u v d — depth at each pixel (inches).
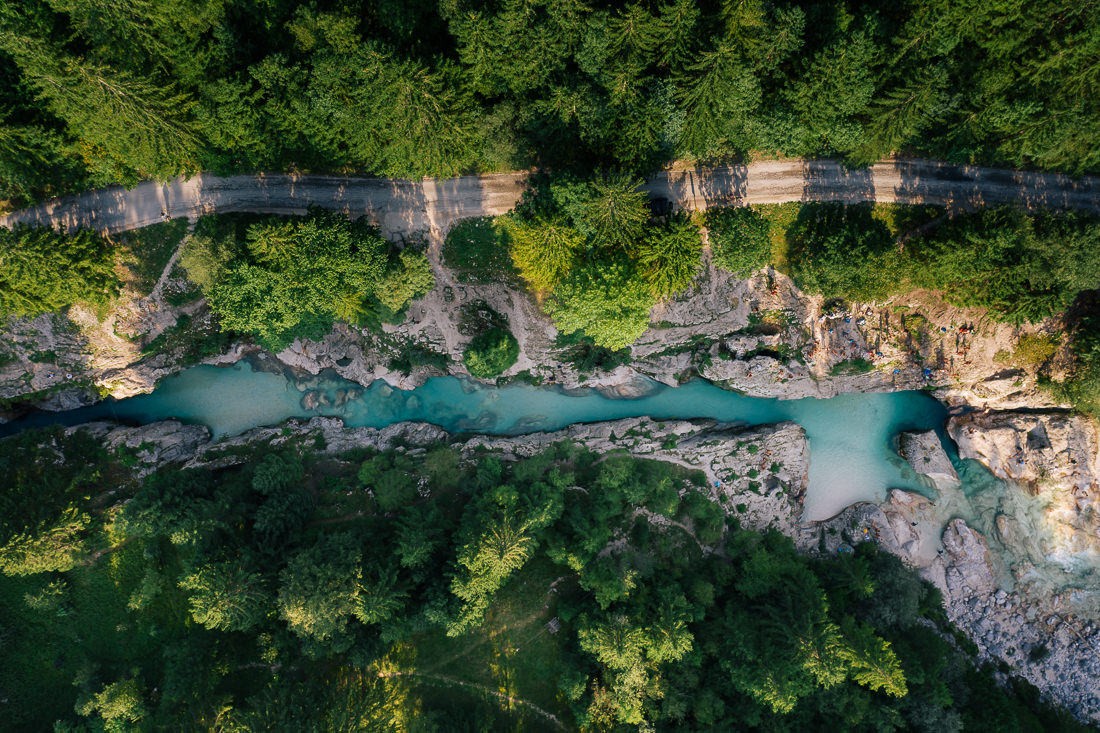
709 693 2504.9
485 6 2169.0
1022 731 2753.4
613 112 2295.8
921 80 2226.9
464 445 3129.9
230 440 3110.2
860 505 3174.2
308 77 2284.7
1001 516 3129.9
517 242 2603.3
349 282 2513.5
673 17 2080.5
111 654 2674.7
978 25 2155.5
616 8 2198.6
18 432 3041.3
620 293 2367.1
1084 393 2736.2
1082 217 2484.0
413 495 2955.2
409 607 2568.9
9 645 2647.6
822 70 2225.6
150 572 2657.5
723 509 3038.9
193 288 2933.1
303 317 2723.9
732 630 2568.9
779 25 2171.5
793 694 2372.0
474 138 2422.5
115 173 2566.4
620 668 2436.0
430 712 2583.7
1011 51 2182.6
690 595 2704.2
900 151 2760.8
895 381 3120.1
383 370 3184.1
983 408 3147.1
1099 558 3036.4
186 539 2541.8
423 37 2381.9
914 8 2202.3
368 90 2190.0
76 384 3021.7
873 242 2667.3
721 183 2829.7
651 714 2527.1
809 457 3213.6
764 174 2819.9
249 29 2377.0
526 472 2888.8
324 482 3004.4
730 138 2564.0
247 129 2359.7
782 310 3026.6
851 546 3100.4
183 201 2819.9
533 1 2064.5
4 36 1975.9
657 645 2450.8
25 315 2778.1
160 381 3161.9
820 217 2834.6
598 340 2632.9
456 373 3211.1
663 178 2829.7
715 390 3250.5
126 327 2920.8
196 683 2440.9
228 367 3193.9
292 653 2588.6
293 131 2455.7
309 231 2418.8
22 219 2701.8
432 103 2196.1
